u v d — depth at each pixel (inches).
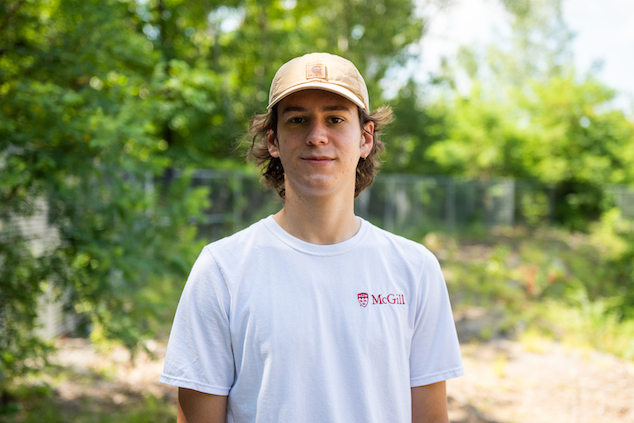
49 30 154.6
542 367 216.4
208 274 47.8
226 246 49.6
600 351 241.4
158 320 162.2
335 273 48.7
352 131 50.2
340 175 49.7
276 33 587.8
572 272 459.2
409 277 51.4
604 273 441.4
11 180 118.9
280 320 45.9
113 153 138.3
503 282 379.6
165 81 193.8
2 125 120.3
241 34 572.7
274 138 55.8
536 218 781.9
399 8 650.8
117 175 143.9
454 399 184.2
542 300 338.0
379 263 50.6
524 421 170.6
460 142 804.0
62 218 138.6
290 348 45.4
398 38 687.7
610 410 177.8
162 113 179.3
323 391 45.3
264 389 45.0
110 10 159.5
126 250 141.4
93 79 170.4
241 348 46.6
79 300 143.3
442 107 845.2
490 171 797.2
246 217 452.8
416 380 51.5
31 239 141.4
